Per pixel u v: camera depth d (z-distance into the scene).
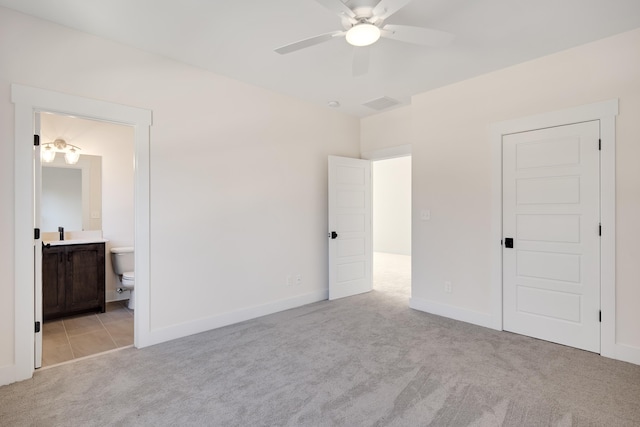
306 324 3.41
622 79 2.56
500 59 2.99
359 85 3.62
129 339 3.08
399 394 2.11
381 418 1.87
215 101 3.29
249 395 2.11
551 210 2.93
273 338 3.04
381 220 9.55
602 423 1.82
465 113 3.47
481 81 3.35
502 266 3.22
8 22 2.24
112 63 2.67
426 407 1.97
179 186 3.06
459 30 2.49
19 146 2.28
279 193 3.88
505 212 3.20
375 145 4.73
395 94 3.89
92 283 3.87
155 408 1.97
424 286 3.85
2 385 2.22
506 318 3.21
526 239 3.07
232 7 2.20
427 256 3.81
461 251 3.51
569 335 2.84
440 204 3.68
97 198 4.29
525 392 2.13
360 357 2.64
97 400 2.05
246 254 3.57
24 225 2.30
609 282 2.63
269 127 3.77
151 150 2.89
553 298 2.93
